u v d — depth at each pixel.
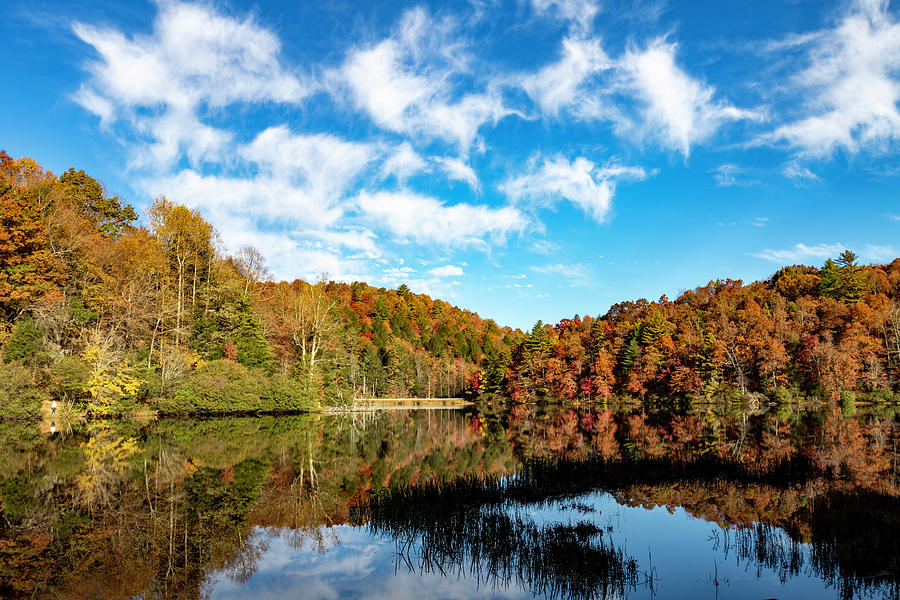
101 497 16.38
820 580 10.00
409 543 12.20
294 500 16.69
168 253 52.88
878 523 13.12
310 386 55.03
